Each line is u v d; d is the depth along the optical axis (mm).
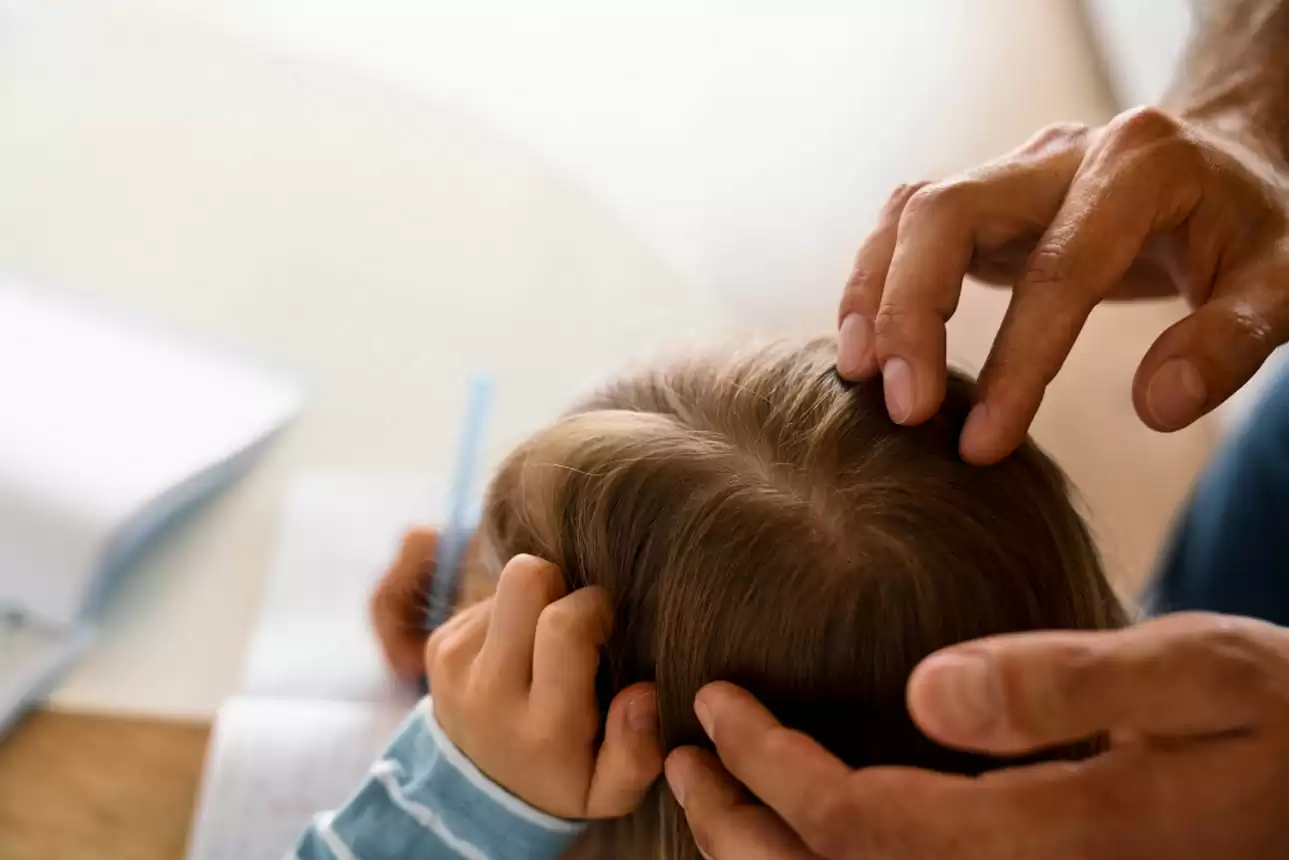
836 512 389
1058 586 417
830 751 364
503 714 422
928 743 380
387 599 646
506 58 997
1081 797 295
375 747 604
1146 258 483
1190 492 811
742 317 865
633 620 418
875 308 423
